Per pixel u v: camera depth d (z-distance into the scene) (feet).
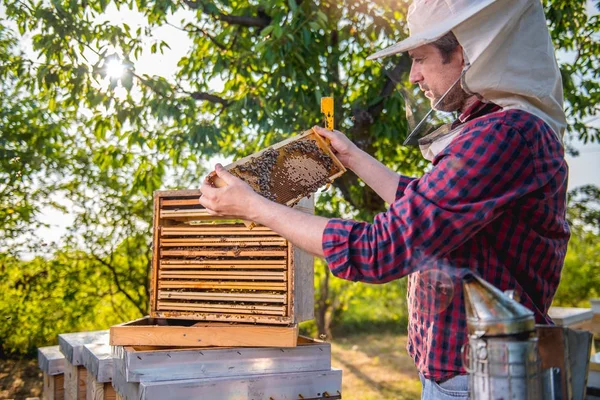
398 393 19.57
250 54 14.89
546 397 3.27
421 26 4.36
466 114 4.54
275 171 5.17
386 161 17.29
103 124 16.20
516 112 4.02
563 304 24.53
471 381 3.33
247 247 6.36
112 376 6.93
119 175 20.03
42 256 19.53
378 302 33.32
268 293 6.24
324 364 6.56
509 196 3.83
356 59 16.76
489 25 3.97
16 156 18.43
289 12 14.17
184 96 15.39
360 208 16.56
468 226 3.76
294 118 14.82
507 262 4.11
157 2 14.49
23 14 14.39
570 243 22.90
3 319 19.29
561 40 15.75
